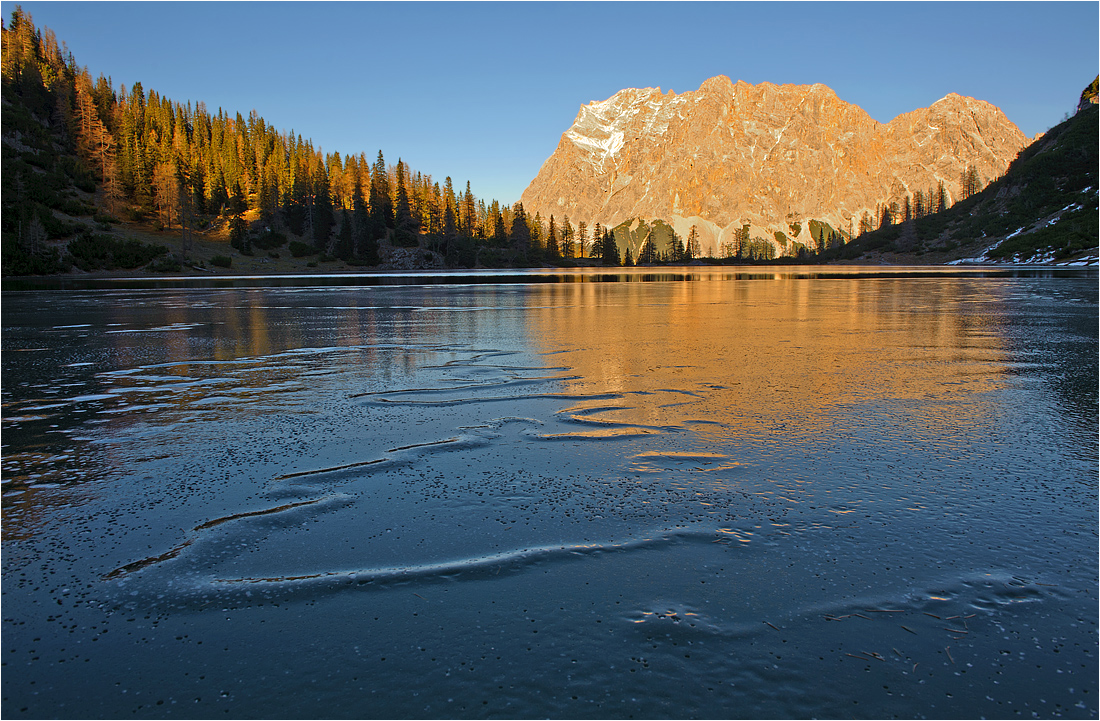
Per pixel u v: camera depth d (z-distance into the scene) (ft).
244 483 16.22
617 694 8.25
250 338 48.96
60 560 12.09
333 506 14.56
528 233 533.14
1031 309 68.69
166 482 16.37
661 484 15.76
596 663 8.87
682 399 25.53
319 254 403.13
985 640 9.34
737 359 35.76
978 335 46.21
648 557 11.89
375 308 82.64
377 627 9.77
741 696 8.20
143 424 22.47
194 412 24.31
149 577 11.37
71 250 275.18
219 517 14.03
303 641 9.46
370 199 474.08
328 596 10.66
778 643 9.29
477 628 9.70
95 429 21.86
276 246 408.26
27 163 352.49
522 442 19.66
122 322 63.36
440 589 10.82
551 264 519.19
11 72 428.56
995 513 13.75
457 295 114.73
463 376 31.32
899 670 8.71
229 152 481.46
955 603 10.27
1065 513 13.74
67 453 19.06
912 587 10.75
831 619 9.87
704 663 8.86
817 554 11.96
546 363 34.99
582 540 12.65
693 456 17.99
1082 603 10.24
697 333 48.98
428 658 9.00
